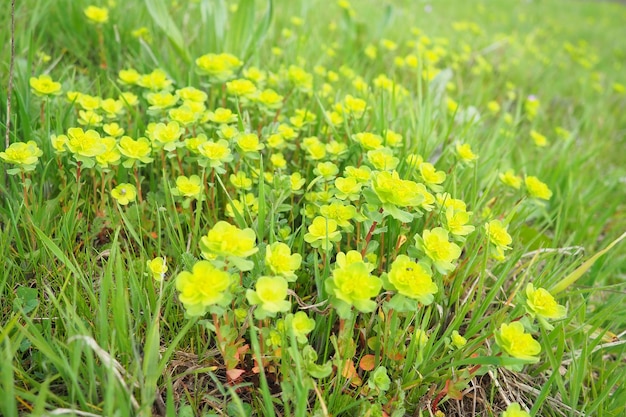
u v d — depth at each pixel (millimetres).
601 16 1889
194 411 245
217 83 428
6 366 201
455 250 246
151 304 263
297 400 229
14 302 251
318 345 275
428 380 265
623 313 350
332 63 629
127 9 560
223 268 243
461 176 406
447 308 304
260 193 283
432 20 1035
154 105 358
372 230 275
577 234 448
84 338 211
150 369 225
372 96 458
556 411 286
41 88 336
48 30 511
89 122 341
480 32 1003
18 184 321
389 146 370
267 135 370
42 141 330
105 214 321
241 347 252
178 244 312
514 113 709
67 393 241
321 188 332
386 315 252
